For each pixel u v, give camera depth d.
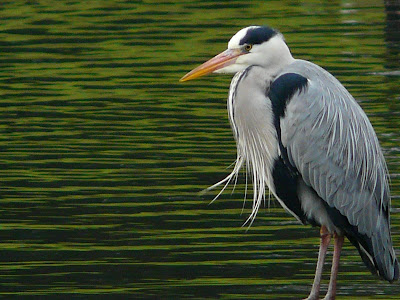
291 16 29.38
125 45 25.84
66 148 17.19
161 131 18.20
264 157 11.61
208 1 31.89
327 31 27.06
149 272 12.19
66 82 22.12
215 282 11.90
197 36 26.75
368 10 30.16
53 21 29.14
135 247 12.97
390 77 21.77
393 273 11.61
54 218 13.98
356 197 11.41
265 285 11.83
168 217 14.01
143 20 29.11
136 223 13.78
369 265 11.80
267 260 12.62
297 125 11.27
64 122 18.89
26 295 11.47
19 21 29.17
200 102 20.27
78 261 12.53
